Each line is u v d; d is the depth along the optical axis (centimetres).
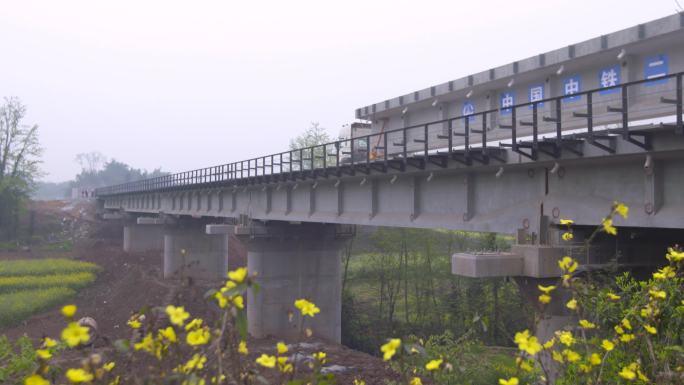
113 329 3494
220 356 304
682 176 1207
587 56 1692
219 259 5103
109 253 6322
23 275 5109
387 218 2197
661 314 547
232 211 3681
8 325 3541
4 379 581
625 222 1302
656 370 496
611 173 1354
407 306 4250
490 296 4038
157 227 6575
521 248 1466
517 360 376
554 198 1492
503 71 2020
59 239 7481
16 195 7525
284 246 3416
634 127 1156
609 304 611
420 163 1847
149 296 4059
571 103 1798
